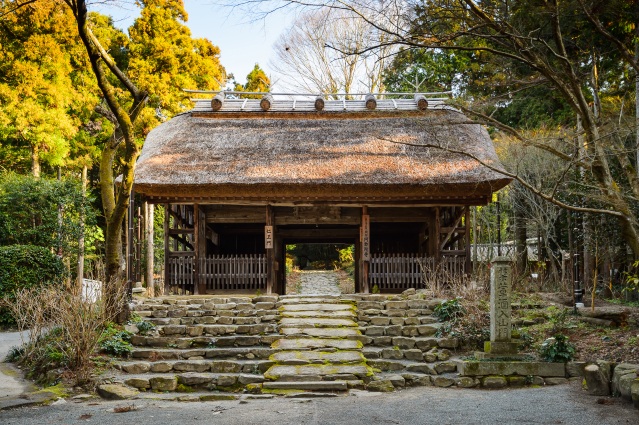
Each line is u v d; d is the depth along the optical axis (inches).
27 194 682.8
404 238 714.8
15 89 766.5
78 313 341.1
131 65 884.6
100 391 306.8
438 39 303.9
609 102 455.5
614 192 313.6
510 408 263.9
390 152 551.8
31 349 366.9
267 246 552.7
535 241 920.3
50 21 768.3
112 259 395.5
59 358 337.4
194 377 323.3
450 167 525.7
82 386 314.7
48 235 681.6
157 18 920.9
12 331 481.1
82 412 268.4
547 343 343.3
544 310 431.8
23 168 953.5
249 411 267.9
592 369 290.2
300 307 440.5
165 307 439.5
